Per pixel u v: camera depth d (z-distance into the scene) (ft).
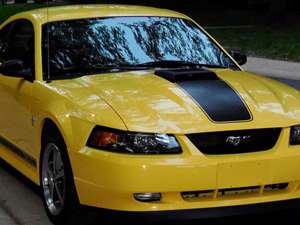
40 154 19.69
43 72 20.43
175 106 17.25
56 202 19.15
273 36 78.64
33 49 21.38
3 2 139.54
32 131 20.11
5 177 24.07
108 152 16.52
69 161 17.57
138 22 22.56
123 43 21.54
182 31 22.85
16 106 21.38
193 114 16.97
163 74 19.19
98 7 23.43
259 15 106.93
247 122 16.99
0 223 19.53
